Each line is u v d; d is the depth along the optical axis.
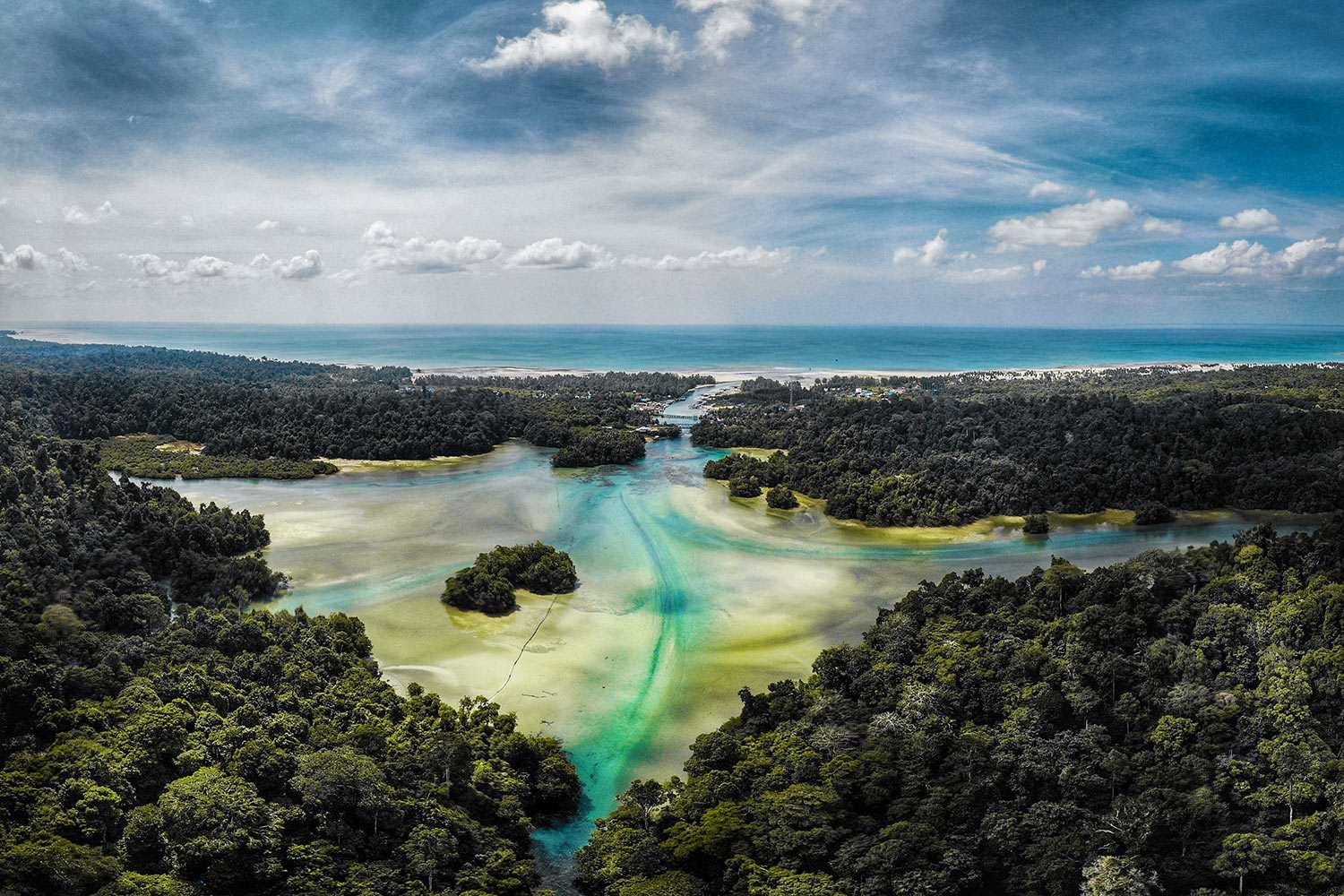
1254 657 98.56
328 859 72.62
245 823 73.00
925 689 96.81
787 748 88.44
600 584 153.75
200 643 111.44
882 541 183.50
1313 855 69.19
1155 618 106.56
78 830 72.81
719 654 123.81
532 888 74.50
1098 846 72.44
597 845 77.19
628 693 112.19
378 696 100.94
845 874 71.50
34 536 123.19
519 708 107.94
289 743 86.62
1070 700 94.50
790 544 180.88
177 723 86.62
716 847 74.06
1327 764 77.69
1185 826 74.44
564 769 89.81
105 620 112.31
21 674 88.44
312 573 156.75
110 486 164.50
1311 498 199.12
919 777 82.06
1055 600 116.25
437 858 72.31
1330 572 110.25
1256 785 81.06
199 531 154.38
